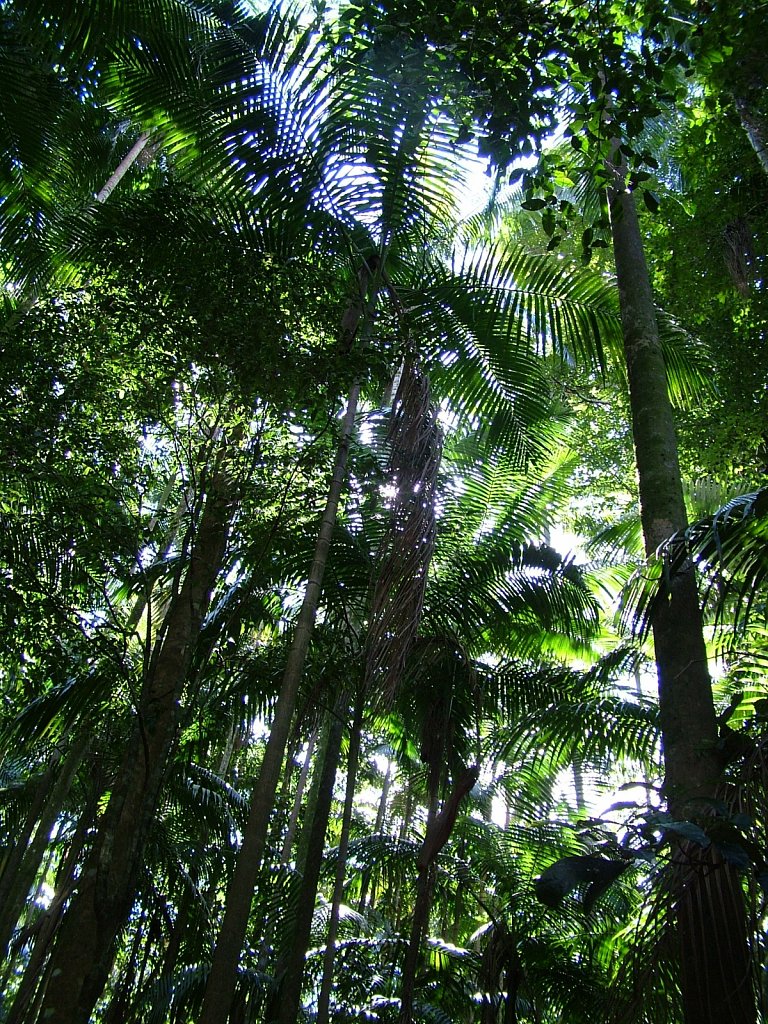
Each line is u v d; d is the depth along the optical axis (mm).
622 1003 2820
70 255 6254
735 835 2361
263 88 5734
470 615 6598
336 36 5531
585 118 4188
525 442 6887
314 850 5758
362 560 5969
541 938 6473
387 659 4281
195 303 4934
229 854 8031
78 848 6680
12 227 7434
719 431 6980
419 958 7414
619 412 9578
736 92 5027
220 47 5832
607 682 6320
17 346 5285
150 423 5543
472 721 6445
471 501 7281
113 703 6387
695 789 3217
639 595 4355
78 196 8039
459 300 6277
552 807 7395
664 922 2889
